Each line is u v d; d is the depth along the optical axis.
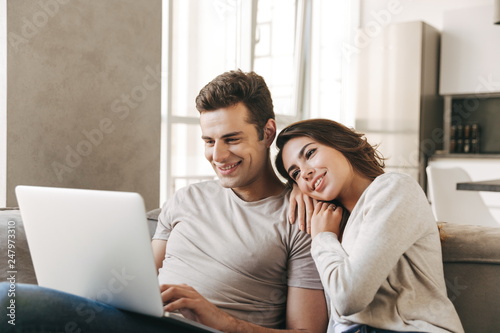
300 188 1.28
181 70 3.63
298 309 1.29
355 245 1.06
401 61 4.97
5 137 2.15
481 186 2.74
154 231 1.74
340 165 1.23
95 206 0.97
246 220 1.39
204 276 1.35
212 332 0.98
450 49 4.98
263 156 1.41
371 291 1.01
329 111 5.26
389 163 5.06
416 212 1.09
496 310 1.21
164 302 1.12
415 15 5.31
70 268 1.08
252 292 1.33
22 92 2.20
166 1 3.47
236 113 1.33
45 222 1.08
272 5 4.49
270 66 4.57
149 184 2.83
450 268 1.28
